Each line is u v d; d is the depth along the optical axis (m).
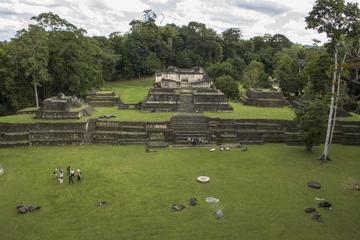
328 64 40.25
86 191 21.11
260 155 29.08
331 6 25.53
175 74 53.47
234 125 34.44
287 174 24.36
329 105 29.70
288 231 16.30
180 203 19.30
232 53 97.50
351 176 24.12
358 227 16.78
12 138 31.77
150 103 41.38
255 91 47.84
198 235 15.88
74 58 49.72
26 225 16.86
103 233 16.06
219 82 57.91
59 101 35.75
